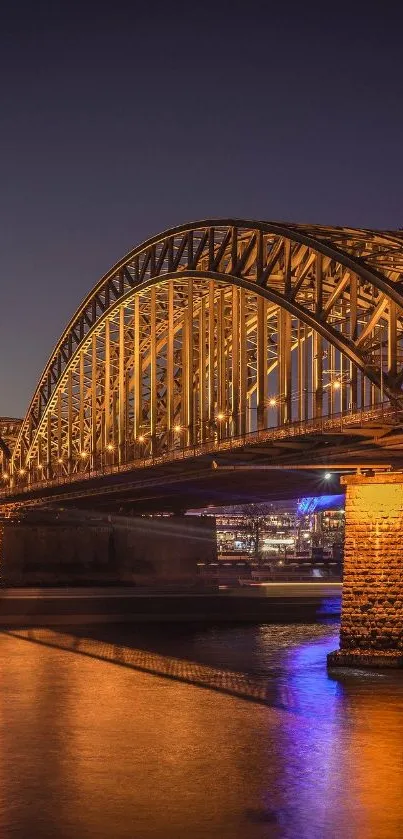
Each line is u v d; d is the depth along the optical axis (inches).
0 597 4338.1
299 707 2271.2
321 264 2950.3
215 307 4416.8
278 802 1624.0
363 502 2709.2
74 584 5940.0
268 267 3213.6
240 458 3171.8
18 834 1492.4
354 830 1510.8
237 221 3494.1
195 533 6186.0
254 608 4397.1
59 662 2950.3
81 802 1622.8
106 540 6127.0
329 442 2795.3
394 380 2608.3
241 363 3634.4
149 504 5605.3
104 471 4313.5
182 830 1509.6
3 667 2854.3
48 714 2218.3
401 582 2655.0
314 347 3169.3
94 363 5285.4
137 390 4635.8
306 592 4982.8
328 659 2736.2
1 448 7003.0
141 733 2046.0
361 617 2699.3
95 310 5108.3
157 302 4512.8
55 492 5295.3
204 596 4409.5
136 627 3976.4
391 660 2662.4
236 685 2546.8
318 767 1803.6
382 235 3021.7
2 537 6008.9
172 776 1753.2
